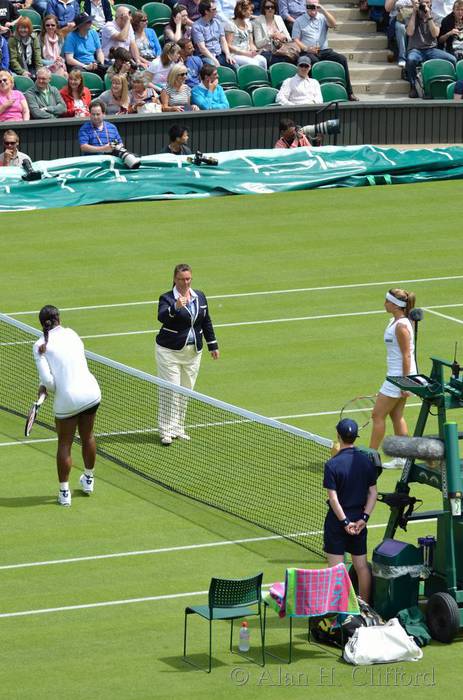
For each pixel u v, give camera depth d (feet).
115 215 282.15
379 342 214.28
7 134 289.12
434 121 333.21
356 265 253.44
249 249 262.06
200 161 300.20
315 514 153.79
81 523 151.84
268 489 160.76
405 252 261.65
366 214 286.25
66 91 310.86
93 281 242.37
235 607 118.83
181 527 151.02
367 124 329.72
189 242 265.75
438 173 313.32
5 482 163.63
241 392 192.65
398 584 125.49
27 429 154.20
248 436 177.47
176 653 121.60
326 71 346.74
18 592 133.90
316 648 123.03
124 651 121.80
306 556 143.74
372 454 127.13
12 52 322.75
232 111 314.96
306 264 253.44
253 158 305.32
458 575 126.82
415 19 357.61
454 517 125.59
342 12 385.09
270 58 350.64
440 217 285.23
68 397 153.58
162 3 361.10
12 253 257.34
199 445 175.32
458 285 243.60
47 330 155.02
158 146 310.86
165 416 175.32
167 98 318.45
